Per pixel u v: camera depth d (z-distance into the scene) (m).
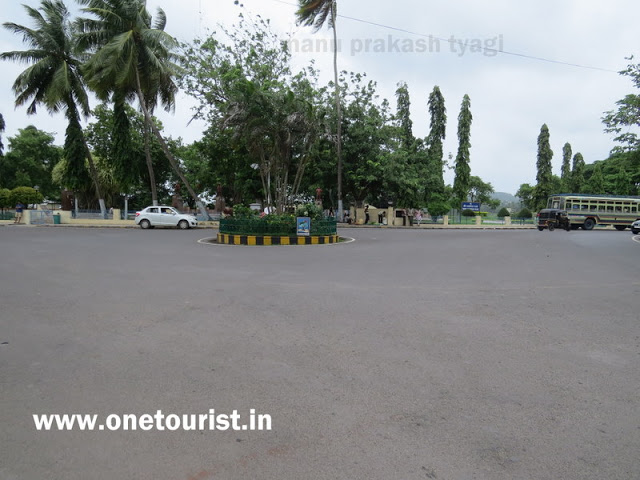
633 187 45.91
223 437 2.64
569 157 57.59
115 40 23.89
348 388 3.32
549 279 8.12
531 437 2.66
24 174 44.56
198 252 12.53
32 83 27.56
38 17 27.66
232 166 32.12
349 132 32.62
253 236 15.90
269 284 7.37
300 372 3.61
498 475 2.29
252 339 4.44
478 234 22.47
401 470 2.33
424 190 36.56
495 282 7.76
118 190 35.62
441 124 43.50
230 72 26.88
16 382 3.36
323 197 36.47
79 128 29.33
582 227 32.50
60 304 5.83
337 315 5.39
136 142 34.41
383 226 33.00
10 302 5.93
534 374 3.62
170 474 2.29
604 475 2.30
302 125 18.25
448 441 2.61
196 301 6.05
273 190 31.39
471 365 3.80
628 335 4.68
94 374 3.53
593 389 3.34
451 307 5.85
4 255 11.27
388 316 5.36
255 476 2.27
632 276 8.56
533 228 39.31
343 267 9.53
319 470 2.33
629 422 2.85
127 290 6.78
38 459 2.42
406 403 3.09
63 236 18.50
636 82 18.03
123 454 2.47
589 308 5.86
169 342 4.33
